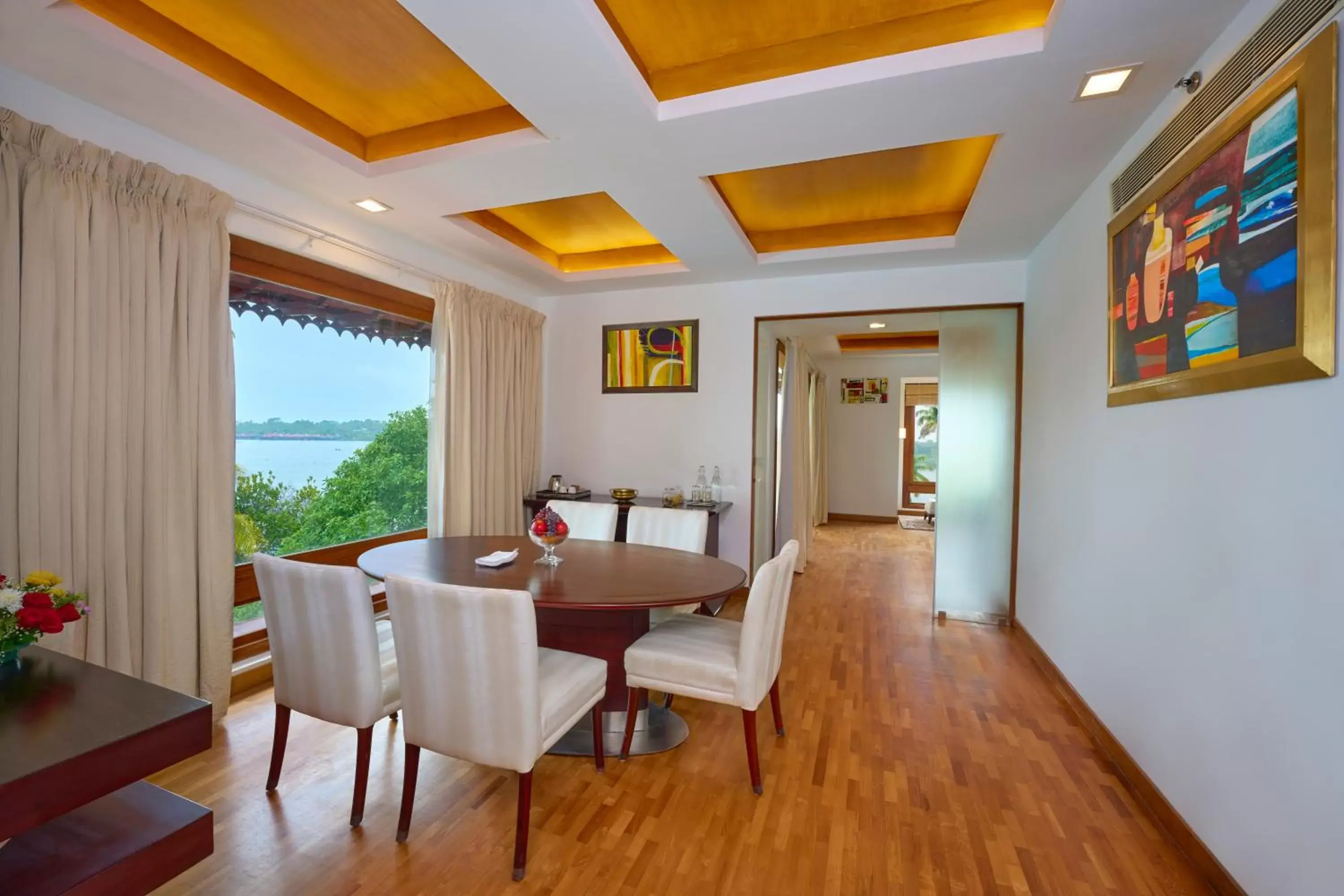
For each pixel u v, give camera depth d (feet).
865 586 16.76
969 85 6.45
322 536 11.06
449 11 5.39
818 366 26.99
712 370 15.06
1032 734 8.36
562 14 5.44
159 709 4.14
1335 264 4.14
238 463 9.60
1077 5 5.27
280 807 6.49
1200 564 5.87
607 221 12.94
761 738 8.21
